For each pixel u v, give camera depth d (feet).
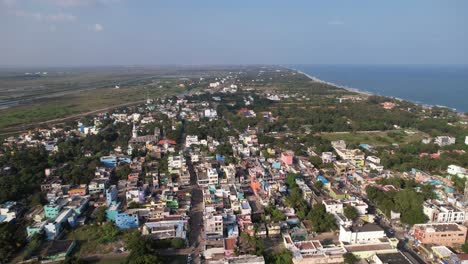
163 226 481.46
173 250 450.71
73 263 403.34
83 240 478.59
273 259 420.36
